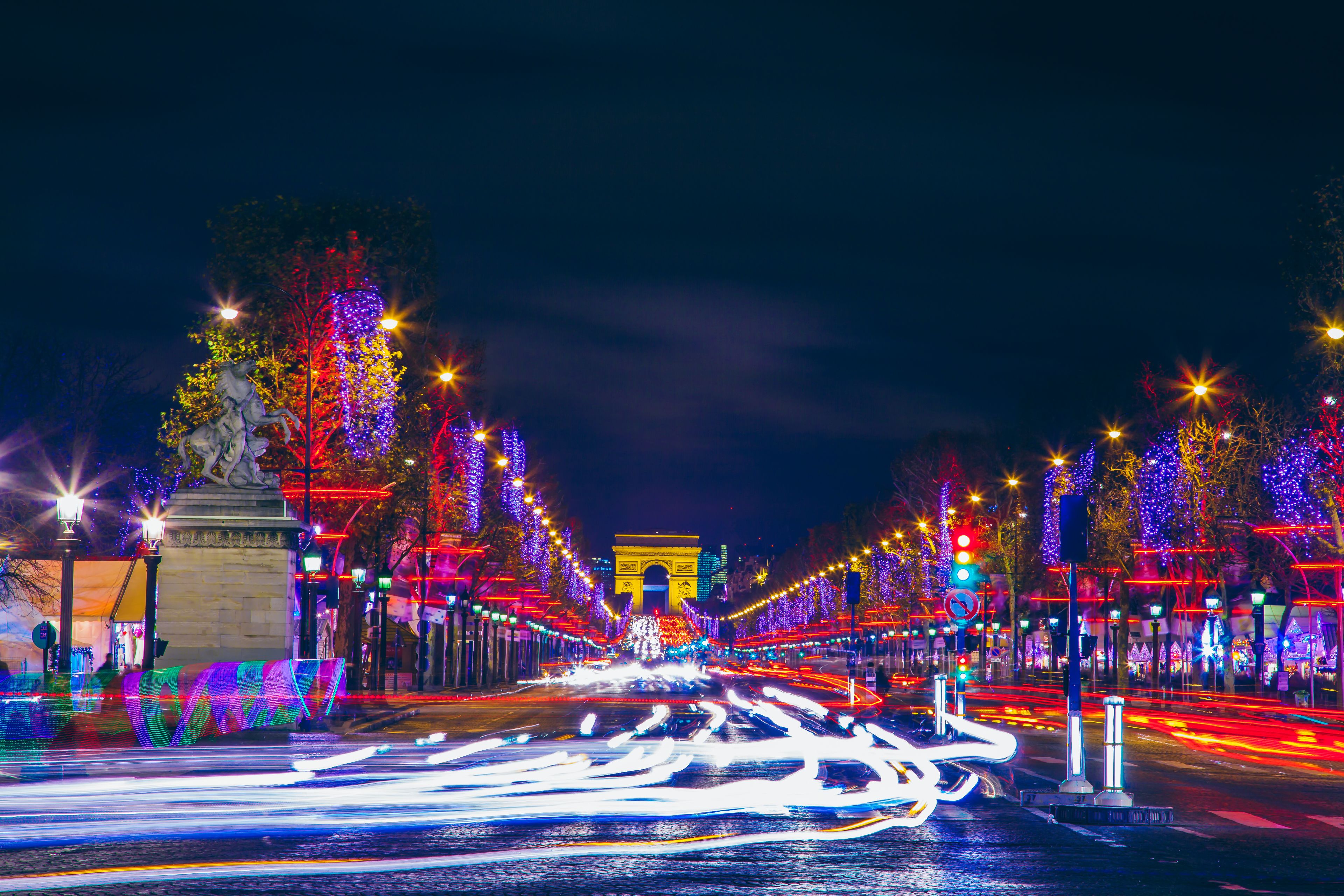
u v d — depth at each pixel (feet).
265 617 151.02
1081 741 64.80
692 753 99.14
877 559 467.93
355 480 176.45
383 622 199.00
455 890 40.32
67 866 44.45
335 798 65.10
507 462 295.48
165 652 150.10
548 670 539.29
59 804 62.39
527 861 46.01
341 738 114.73
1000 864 46.34
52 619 184.96
